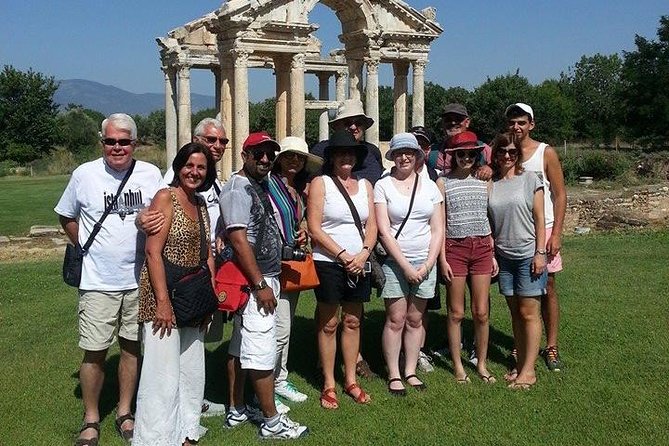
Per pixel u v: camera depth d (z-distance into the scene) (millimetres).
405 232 8750
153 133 107562
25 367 10125
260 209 7777
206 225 7461
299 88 36781
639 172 45219
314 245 8578
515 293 9211
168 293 7055
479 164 9992
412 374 9242
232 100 36156
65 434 7895
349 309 8664
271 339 7656
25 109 88125
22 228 29016
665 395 8523
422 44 40250
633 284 14227
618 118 70562
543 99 81250
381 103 81250
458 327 9391
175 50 44938
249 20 34281
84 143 93938
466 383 9289
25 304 14008
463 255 9172
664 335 10773
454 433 7742
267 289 7586
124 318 7824
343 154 8352
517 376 9320
